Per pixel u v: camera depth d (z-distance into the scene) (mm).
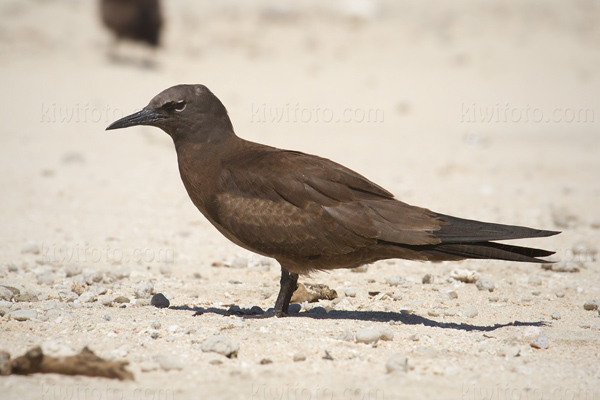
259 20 43156
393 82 32969
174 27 40812
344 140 24359
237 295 11180
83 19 40812
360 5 45375
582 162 22453
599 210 17031
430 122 27594
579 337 9086
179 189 18078
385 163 21547
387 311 10250
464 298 11031
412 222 9047
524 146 24578
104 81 30250
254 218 9359
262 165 9492
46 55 34156
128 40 34156
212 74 32781
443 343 8727
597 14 47281
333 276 12133
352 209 9156
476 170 21156
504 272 12516
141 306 10219
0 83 29297
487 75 34625
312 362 7961
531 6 48438
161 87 29750
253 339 8562
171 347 8289
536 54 38625
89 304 10227
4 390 7055
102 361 7555
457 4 48750
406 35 41594
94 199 16875
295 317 9578
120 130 24766
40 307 10031
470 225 9023
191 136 9734
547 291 11500
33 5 42250
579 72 35406
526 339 8836
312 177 9305
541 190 18891
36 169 19391
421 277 12164
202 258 13219
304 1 46750
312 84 32188
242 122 25875
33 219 15172
